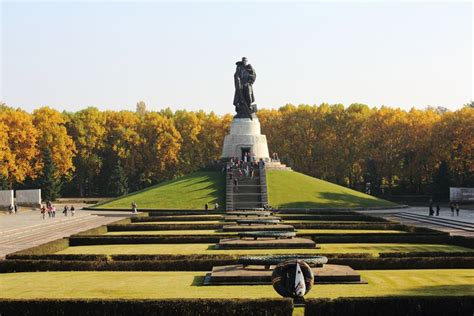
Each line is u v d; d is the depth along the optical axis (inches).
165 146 6855.3
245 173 4712.1
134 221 3245.6
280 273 1129.4
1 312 1044.5
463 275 1419.8
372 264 1515.7
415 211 4286.4
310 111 6988.2
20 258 1660.9
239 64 5374.0
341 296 1137.4
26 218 3863.2
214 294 1207.6
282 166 5221.5
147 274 1489.9
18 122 6067.9
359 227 2765.7
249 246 1987.0
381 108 6850.4
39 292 1256.2
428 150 5969.5
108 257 1644.9
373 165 6368.1
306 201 4345.5
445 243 2161.7
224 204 4286.4
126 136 6840.6
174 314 1031.6
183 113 7864.2
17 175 5935.0
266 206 4126.5
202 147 7062.0
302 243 1998.0
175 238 2255.2
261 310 1021.8
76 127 6786.4
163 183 5098.4
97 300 1048.8
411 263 1521.9
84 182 7106.3
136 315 1037.2
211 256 1627.7
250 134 5260.8
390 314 1027.9
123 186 6565.0
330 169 6683.1
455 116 5733.3
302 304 1106.7
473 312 1024.9
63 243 2103.8
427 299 1031.0
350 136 6717.5
